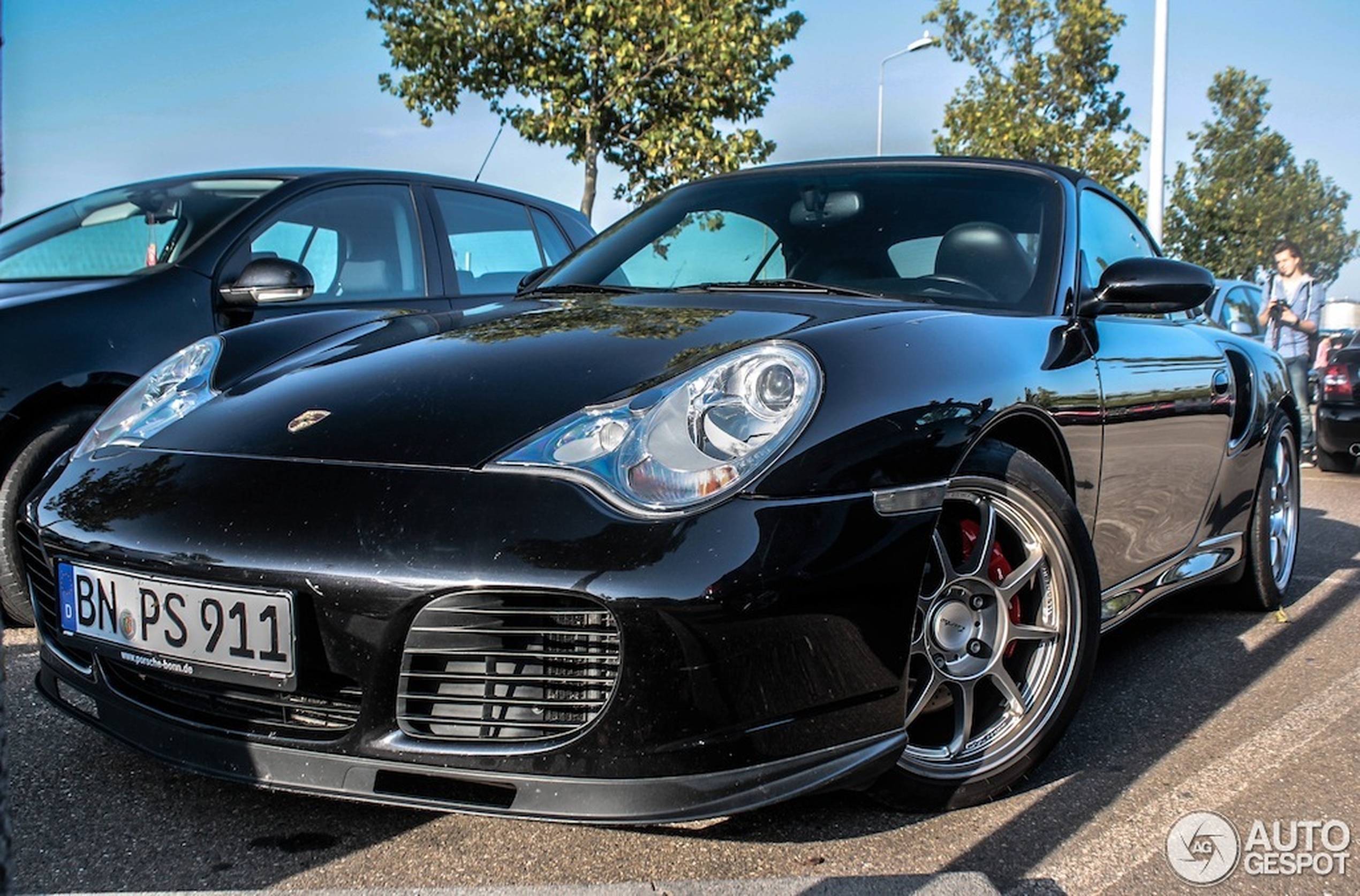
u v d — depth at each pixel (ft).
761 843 6.33
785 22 40.55
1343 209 123.44
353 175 14.16
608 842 6.26
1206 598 12.84
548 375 6.55
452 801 5.62
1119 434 8.67
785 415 5.98
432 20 37.78
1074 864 6.23
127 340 11.01
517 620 5.54
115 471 6.61
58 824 6.43
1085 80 60.08
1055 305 8.82
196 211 12.75
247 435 6.51
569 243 17.22
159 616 5.99
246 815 6.56
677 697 5.37
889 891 5.49
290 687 5.68
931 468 6.32
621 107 37.73
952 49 63.62
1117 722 8.66
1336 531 18.45
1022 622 7.52
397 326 8.13
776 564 5.52
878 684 5.99
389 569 5.51
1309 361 29.81
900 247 9.24
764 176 10.55
